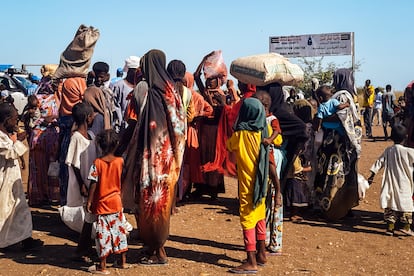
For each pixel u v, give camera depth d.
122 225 5.97
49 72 9.09
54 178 8.82
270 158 6.29
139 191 5.96
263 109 5.86
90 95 7.38
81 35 7.70
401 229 7.74
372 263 6.45
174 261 6.35
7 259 6.44
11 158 6.46
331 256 6.70
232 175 8.99
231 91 11.36
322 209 8.34
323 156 8.38
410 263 6.46
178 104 6.11
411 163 7.62
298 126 7.16
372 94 21.88
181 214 8.73
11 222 6.62
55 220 8.27
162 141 5.92
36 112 8.88
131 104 6.25
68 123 7.50
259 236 6.17
